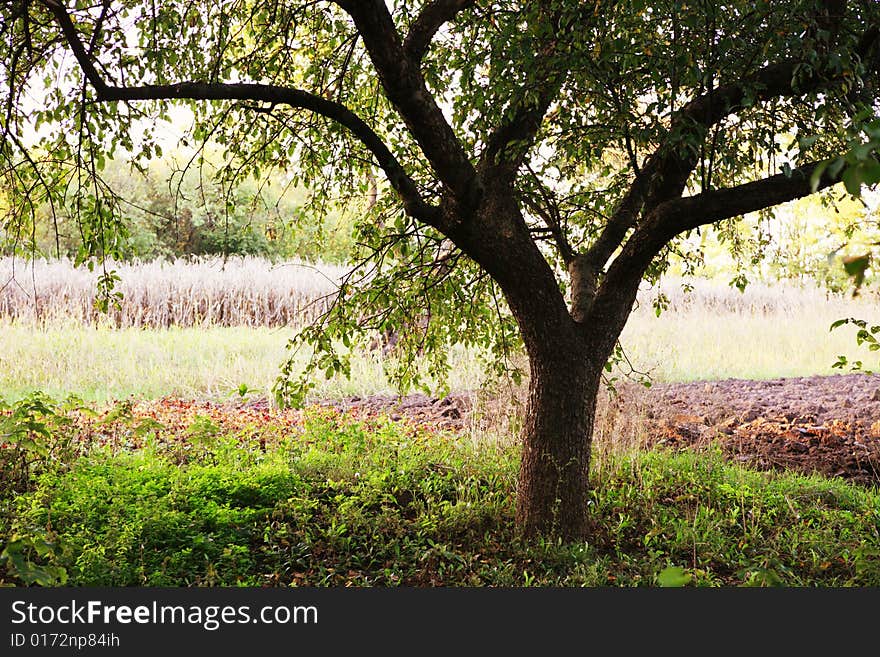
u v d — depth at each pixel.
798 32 4.31
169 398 10.19
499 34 4.71
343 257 19.72
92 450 7.12
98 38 4.95
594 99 4.77
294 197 25.89
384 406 10.13
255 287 18.11
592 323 5.27
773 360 14.58
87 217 5.28
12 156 5.23
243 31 5.99
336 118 4.65
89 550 4.59
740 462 7.78
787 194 4.71
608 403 7.41
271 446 7.66
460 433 7.98
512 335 6.52
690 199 4.92
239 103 5.25
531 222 6.41
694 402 10.54
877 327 4.59
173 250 24.84
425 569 4.91
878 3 4.50
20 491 5.93
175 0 5.46
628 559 5.17
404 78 4.38
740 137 5.55
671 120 4.44
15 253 5.45
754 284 20.00
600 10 4.40
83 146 5.23
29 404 5.82
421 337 6.46
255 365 12.15
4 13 4.80
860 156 1.52
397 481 6.55
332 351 5.76
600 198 6.39
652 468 7.11
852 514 6.32
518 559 5.10
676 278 19.81
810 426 9.06
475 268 6.22
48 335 13.04
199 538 4.99
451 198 4.81
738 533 5.84
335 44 6.09
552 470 5.23
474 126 5.41
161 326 16.16
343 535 5.46
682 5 4.15
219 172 5.89
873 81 4.72
